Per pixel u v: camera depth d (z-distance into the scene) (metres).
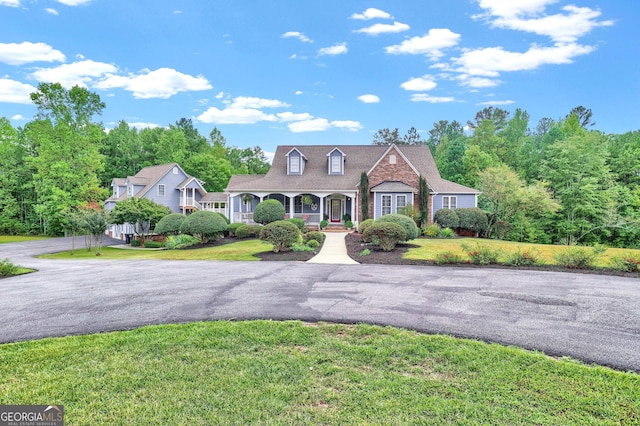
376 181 24.66
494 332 5.40
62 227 39.22
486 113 61.09
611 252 14.58
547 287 8.38
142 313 6.52
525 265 11.46
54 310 6.77
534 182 31.30
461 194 25.23
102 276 10.63
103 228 23.67
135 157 50.22
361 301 7.17
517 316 6.17
